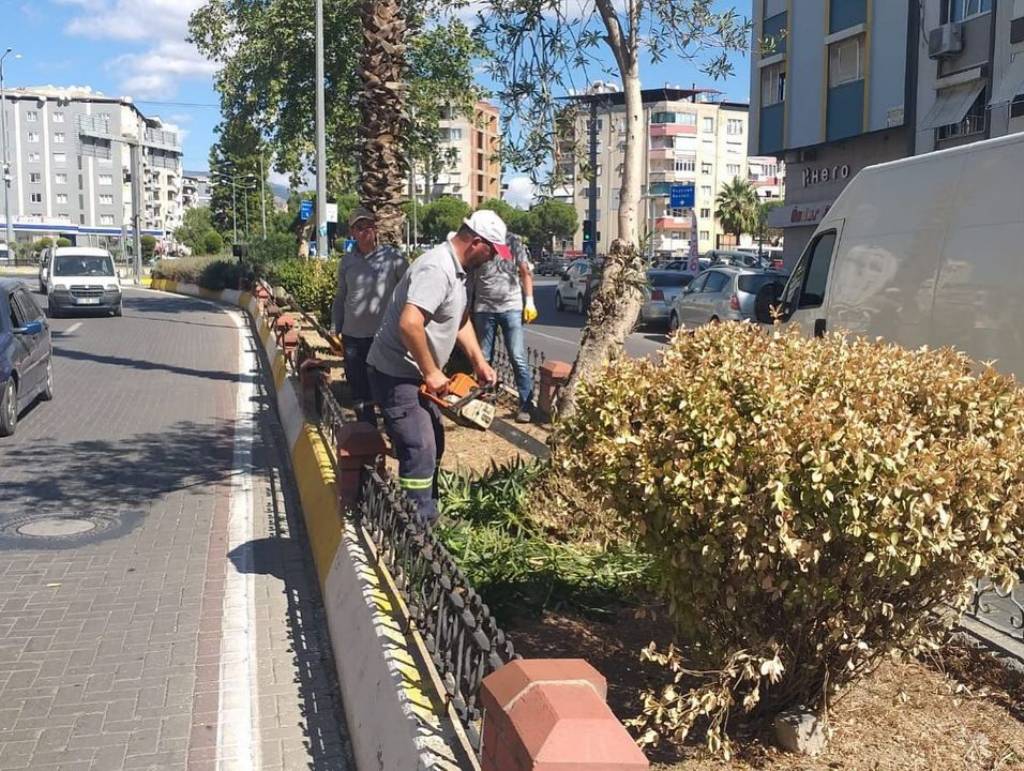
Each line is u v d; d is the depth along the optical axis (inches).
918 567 126.3
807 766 140.7
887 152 1208.2
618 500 142.5
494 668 111.3
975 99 1010.1
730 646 142.9
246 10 1073.5
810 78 1317.7
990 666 169.3
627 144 328.5
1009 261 264.1
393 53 478.9
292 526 285.1
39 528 283.7
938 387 145.1
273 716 172.7
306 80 1067.3
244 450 391.5
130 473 352.8
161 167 5940.0
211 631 209.2
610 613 192.5
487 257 204.7
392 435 213.3
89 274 1095.6
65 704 177.0
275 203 3353.8
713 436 129.7
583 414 148.3
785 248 1461.6
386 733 138.7
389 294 313.9
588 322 323.0
